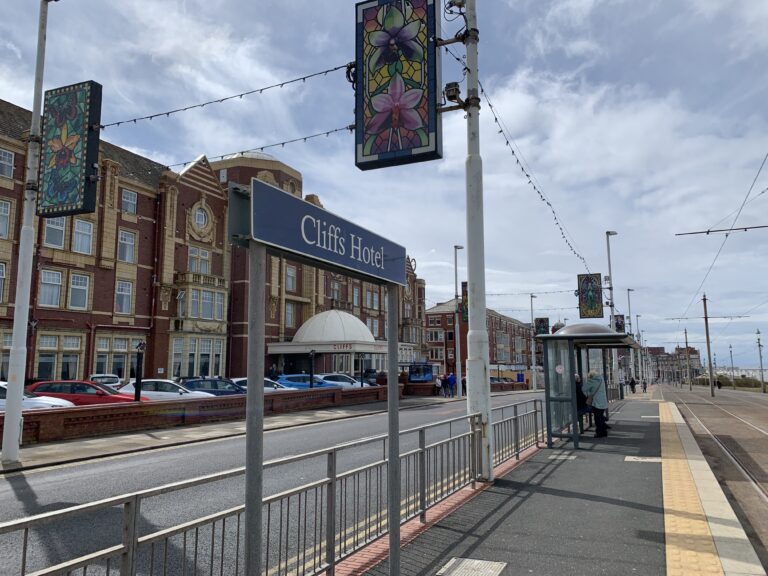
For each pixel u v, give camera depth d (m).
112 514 7.16
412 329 70.19
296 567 4.57
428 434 15.63
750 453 12.65
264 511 6.91
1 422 13.57
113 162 34.31
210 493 8.21
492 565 4.95
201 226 40.56
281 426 18.52
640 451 11.36
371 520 5.81
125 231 35.09
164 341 36.62
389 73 7.13
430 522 6.25
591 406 13.95
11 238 29.11
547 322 53.16
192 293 38.34
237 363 42.00
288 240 2.73
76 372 31.70
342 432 16.77
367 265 3.49
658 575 4.71
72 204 12.04
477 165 8.88
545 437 13.41
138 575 4.81
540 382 74.81
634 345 16.39
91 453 12.55
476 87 8.97
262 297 2.60
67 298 31.36
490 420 8.45
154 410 17.25
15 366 11.38
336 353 48.53
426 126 6.89
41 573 2.52
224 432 16.55
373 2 7.33
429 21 7.04
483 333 8.60
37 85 12.34
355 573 4.80
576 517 6.44
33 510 7.72
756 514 7.41
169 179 37.66
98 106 12.42
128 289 35.16
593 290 32.25
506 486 8.05
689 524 6.13
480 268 8.72
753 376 132.12
